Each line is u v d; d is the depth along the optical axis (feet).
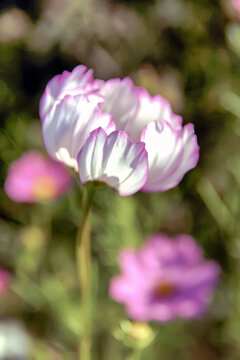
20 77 3.95
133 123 2.23
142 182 2.11
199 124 3.74
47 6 3.89
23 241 3.50
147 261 3.23
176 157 2.14
